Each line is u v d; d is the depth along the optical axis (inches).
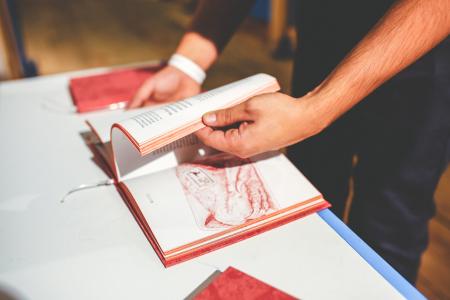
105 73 40.4
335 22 33.1
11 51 59.4
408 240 34.4
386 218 34.1
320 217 22.5
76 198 24.5
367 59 21.8
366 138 33.9
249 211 22.0
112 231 22.0
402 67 22.0
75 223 22.6
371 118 32.7
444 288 46.5
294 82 39.6
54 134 31.6
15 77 60.8
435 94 29.7
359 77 22.0
